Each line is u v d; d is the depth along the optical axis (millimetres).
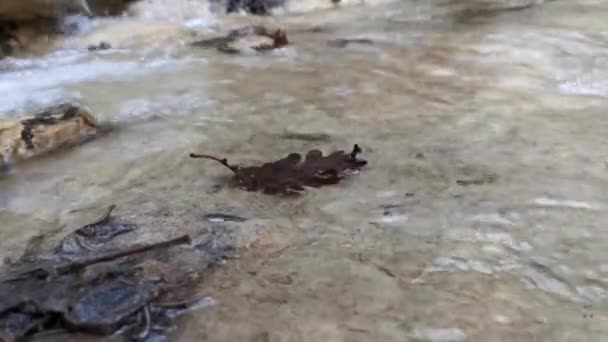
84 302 285
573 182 407
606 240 338
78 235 358
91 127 544
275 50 819
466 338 267
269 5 1132
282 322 278
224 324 277
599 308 284
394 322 277
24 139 501
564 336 266
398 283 305
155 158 478
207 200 398
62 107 554
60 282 303
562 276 307
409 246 337
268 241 344
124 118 578
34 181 449
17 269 324
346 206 383
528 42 771
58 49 898
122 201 405
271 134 516
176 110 593
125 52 863
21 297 292
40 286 301
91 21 997
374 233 351
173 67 761
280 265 321
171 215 379
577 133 491
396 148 474
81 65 803
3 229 378
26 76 761
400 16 1033
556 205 377
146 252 332
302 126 532
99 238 354
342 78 672
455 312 282
